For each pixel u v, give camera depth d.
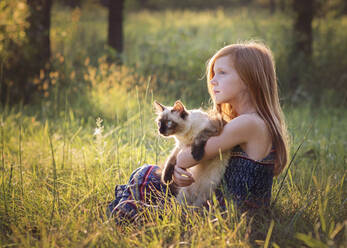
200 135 2.72
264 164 2.63
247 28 12.50
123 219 2.88
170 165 2.98
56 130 5.68
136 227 2.78
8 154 4.40
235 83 2.69
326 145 4.99
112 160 4.00
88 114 6.56
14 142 5.06
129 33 15.30
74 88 7.23
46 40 8.11
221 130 2.68
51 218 2.78
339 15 11.34
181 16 21.67
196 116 2.90
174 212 2.79
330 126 6.20
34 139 5.17
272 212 2.70
